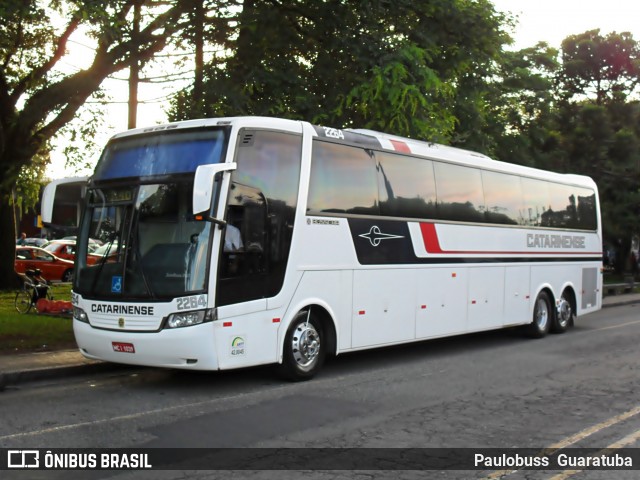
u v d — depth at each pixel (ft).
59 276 96.07
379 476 18.31
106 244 30.42
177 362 28.14
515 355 41.47
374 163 36.35
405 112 44.52
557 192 54.03
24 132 46.70
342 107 45.29
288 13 47.09
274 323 30.32
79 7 36.14
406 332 37.81
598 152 98.53
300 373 31.76
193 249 28.19
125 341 28.81
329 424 23.85
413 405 26.99
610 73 117.39
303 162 32.04
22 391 29.58
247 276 29.27
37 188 75.77
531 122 104.27
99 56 43.86
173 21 44.14
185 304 27.84
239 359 28.76
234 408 26.30
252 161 29.86
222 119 29.86
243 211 29.30
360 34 44.55
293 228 31.32
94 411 25.75
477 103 58.23
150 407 26.45
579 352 42.88
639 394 29.43
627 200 105.81
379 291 36.01
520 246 48.39
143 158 30.73
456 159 42.70
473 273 43.39
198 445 21.17
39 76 53.62
